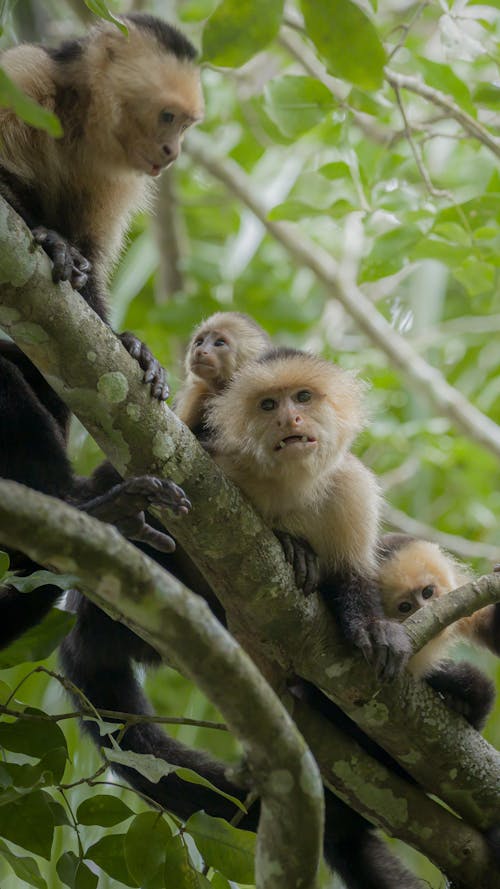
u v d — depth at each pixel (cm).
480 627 1115
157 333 1817
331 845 1029
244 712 619
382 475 1659
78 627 1046
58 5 1756
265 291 1878
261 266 1953
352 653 873
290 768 634
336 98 1290
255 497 977
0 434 934
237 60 1103
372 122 1544
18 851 1044
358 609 913
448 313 1803
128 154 1108
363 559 988
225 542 827
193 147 1697
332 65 1116
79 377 791
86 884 766
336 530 980
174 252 1767
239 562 834
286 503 977
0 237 746
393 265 1226
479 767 894
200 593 996
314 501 979
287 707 901
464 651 1392
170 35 1148
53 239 793
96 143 1088
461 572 1216
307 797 639
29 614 873
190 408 1176
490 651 1115
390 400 1802
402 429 1673
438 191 1262
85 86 1086
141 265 1814
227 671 609
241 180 1706
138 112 1098
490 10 1358
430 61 1266
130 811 783
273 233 1683
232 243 1938
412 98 1509
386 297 1864
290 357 1039
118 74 1092
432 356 1872
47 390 1053
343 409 1031
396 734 878
